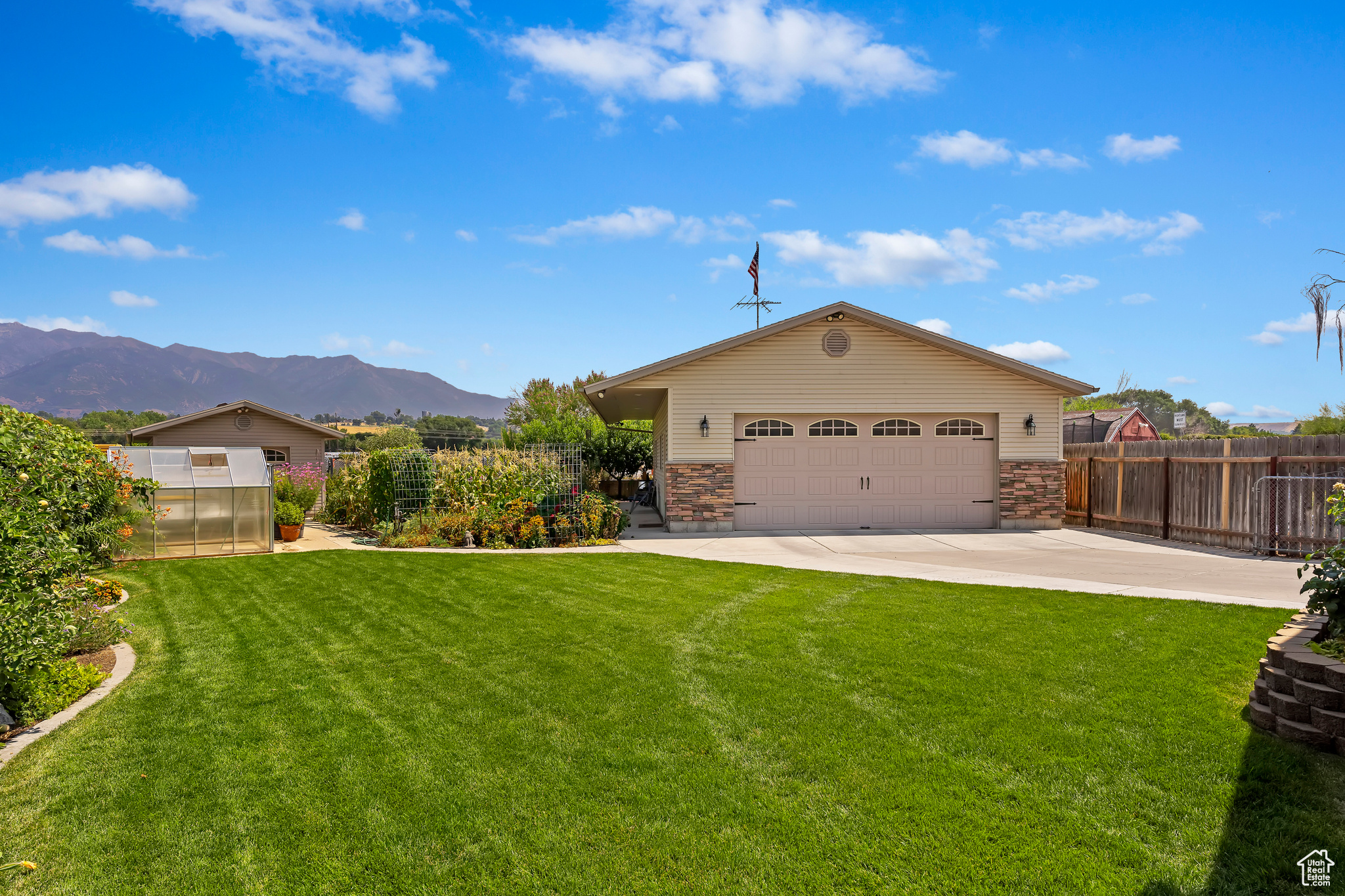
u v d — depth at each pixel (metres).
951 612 7.72
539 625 7.60
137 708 5.45
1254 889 3.12
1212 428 53.53
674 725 4.97
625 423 29.48
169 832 3.79
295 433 23.84
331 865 3.50
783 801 3.96
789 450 16.34
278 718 5.21
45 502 6.41
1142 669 5.73
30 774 4.41
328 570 11.04
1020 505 16.34
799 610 7.95
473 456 15.16
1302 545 11.51
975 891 3.19
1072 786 4.01
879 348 16.20
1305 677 4.41
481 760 4.51
